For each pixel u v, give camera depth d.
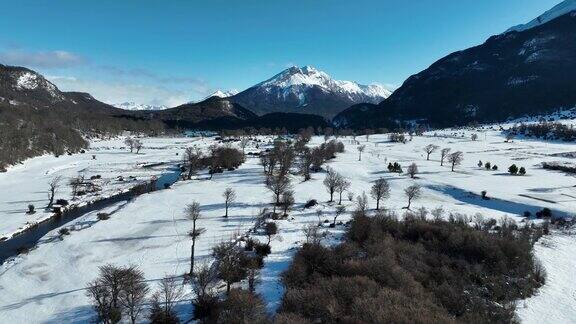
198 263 63.62
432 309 43.25
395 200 106.38
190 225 84.44
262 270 59.50
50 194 115.62
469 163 164.38
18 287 58.59
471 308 46.41
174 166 173.62
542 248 68.12
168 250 70.38
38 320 49.66
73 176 145.75
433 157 185.38
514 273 56.59
